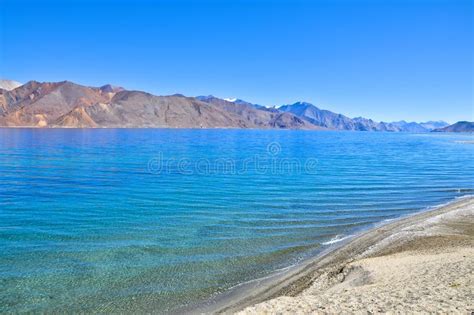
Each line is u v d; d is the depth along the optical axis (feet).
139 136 547.49
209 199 98.94
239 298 44.04
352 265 49.39
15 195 103.60
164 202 94.89
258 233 69.05
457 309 28.86
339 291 38.22
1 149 279.08
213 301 43.50
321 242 64.44
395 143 481.46
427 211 86.79
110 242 62.90
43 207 88.43
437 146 406.82
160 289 46.34
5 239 63.62
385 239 63.98
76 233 67.67
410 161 213.46
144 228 71.41
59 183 125.29
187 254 58.03
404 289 35.60
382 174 151.12
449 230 67.62
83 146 321.52
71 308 41.52
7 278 48.26
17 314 40.09
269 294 44.73
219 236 67.05
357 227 73.82
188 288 46.75
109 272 50.78
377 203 95.40
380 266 47.01
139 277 49.52
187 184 123.95
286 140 533.96
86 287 46.34
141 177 139.85
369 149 338.54
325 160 215.51
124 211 84.89
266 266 54.08
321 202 95.86
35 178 136.15
